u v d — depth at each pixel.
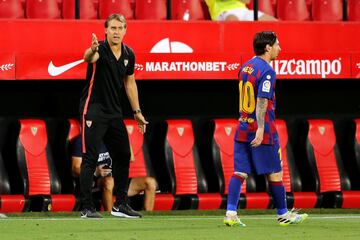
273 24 42.72
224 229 29.80
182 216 36.38
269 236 27.69
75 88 44.47
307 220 33.53
